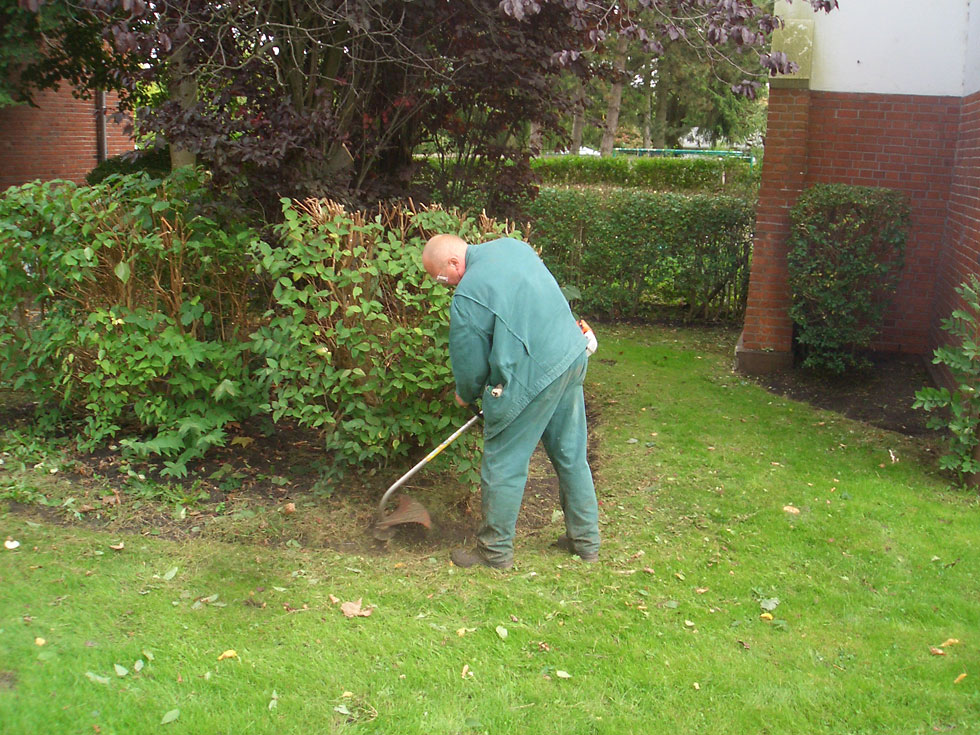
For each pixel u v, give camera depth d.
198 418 4.98
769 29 5.13
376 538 4.34
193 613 3.55
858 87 7.55
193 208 5.27
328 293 4.41
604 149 25.39
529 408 3.82
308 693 3.10
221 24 5.30
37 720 2.85
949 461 5.12
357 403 4.53
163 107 5.27
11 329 5.36
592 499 4.17
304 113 5.48
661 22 5.07
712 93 26.41
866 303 6.99
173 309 5.10
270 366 4.56
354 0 5.30
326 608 3.66
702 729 3.00
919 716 3.10
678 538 4.46
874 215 6.89
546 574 4.04
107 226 4.95
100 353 4.90
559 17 5.82
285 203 4.53
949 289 7.11
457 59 5.82
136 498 4.58
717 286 9.79
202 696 3.04
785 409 6.61
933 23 7.31
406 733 2.92
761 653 3.46
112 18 5.18
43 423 5.35
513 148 6.89
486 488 3.98
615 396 6.89
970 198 6.65
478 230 4.91
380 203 5.73
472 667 3.29
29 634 3.31
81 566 3.85
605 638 3.52
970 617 3.75
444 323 4.36
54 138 15.80
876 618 3.75
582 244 9.95
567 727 2.98
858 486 5.11
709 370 7.73
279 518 4.50
